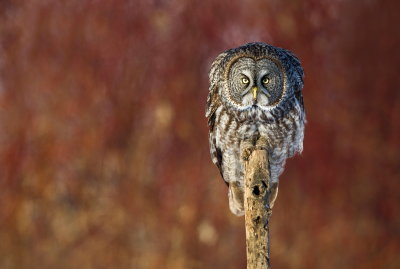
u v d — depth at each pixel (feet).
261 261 24.30
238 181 31.30
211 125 31.17
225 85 29.84
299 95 30.27
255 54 29.55
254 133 30.01
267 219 24.44
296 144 30.60
